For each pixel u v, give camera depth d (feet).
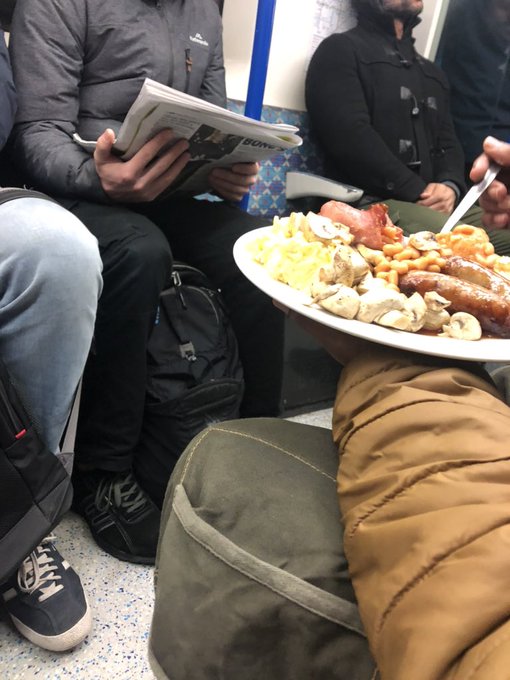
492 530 1.03
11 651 2.30
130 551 2.83
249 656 1.44
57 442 2.28
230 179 3.68
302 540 1.46
